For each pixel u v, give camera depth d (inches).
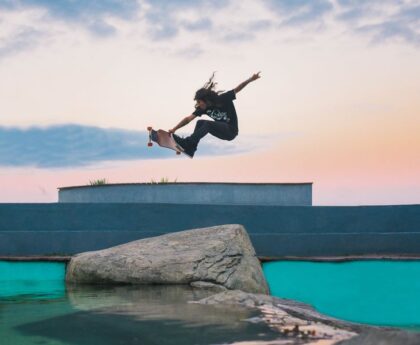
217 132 268.7
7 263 343.9
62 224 384.5
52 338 154.8
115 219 386.9
